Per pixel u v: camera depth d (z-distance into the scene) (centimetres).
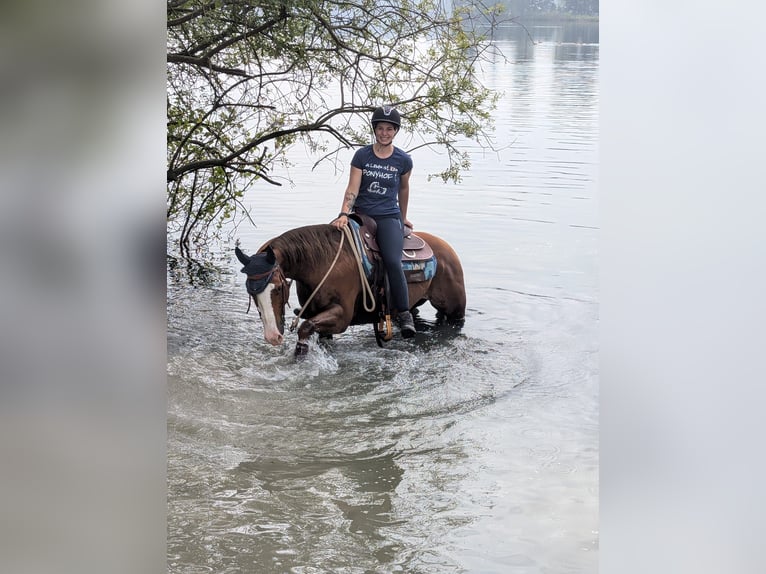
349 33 637
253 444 343
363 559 251
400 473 318
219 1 571
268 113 691
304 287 467
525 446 341
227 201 690
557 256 623
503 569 245
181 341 467
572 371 433
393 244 477
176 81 655
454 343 480
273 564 248
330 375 429
